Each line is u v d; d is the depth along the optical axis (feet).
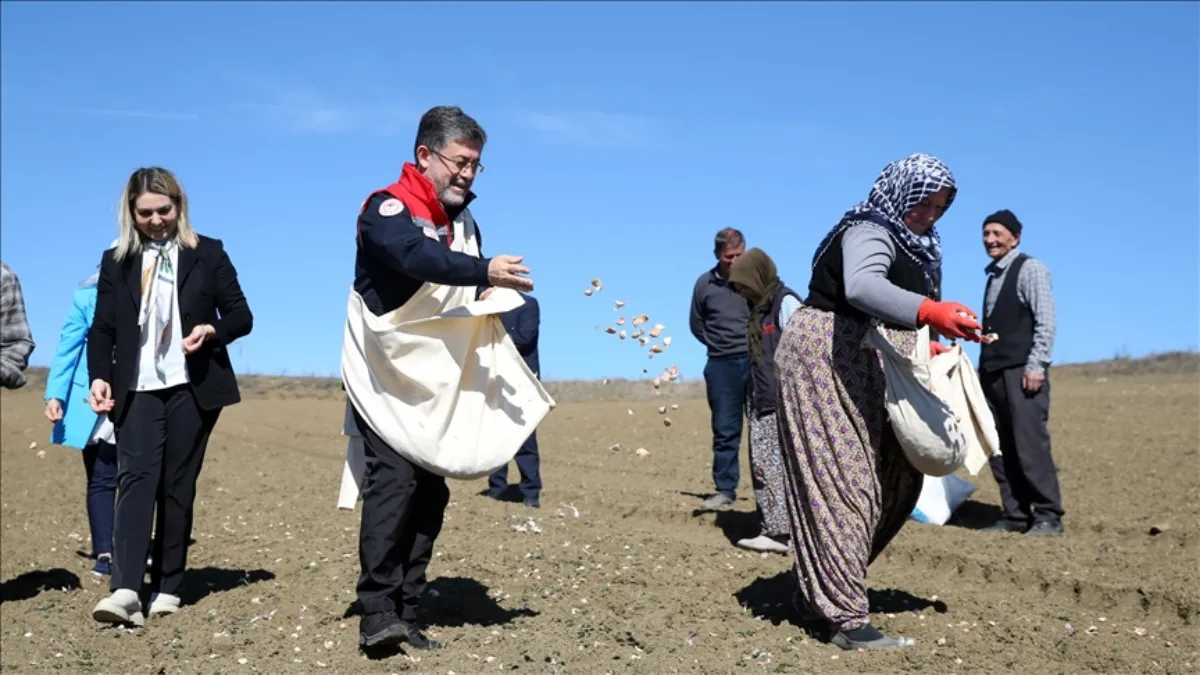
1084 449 37.81
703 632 18.07
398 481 16.16
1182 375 68.13
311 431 54.19
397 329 15.87
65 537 28.89
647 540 25.43
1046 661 16.63
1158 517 26.58
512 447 16.38
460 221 16.79
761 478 24.48
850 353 16.83
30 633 19.63
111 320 20.04
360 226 15.93
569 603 19.94
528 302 31.68
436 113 16.38
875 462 17.08
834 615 17.08
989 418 22.77
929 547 24.27
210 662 17.28
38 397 69.97
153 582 20.77
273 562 24.25
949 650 17.02
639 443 46.78
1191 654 16.67
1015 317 27.32
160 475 20.16
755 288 24.70
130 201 19.98
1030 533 26.50
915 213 16.58
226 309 20.62
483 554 23.90
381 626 16.20
